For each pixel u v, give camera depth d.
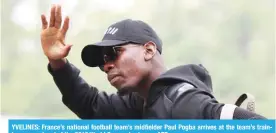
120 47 7.13
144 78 7.23
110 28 7.40
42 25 7.58
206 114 6.35
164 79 6.84
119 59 7.13
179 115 6.49
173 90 6.75
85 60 7.38
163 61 7.48
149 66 7.22
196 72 7.12
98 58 7.35
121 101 8.16
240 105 7.09
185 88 6.67
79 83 8.02
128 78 7.11
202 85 6.87
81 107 8.09
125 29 7.20
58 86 7.93
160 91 6.89
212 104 6.38
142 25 7.32
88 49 7.28
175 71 6.96
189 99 6.51
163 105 6.75
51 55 7.51
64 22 7.53
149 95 6.98
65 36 7.61
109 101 8.22
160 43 7.51
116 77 7.14
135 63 7.12
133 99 8.04
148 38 7.25
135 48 7.16
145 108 7.17
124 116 8.13
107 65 7.17
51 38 7.53
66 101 8.02
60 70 7.78
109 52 7.15
